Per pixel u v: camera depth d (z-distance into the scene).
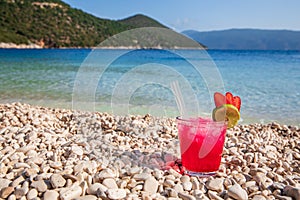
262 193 0.49
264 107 1.45
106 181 0.50
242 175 0.55
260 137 0.87
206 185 0.51
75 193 0.46
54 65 3.62
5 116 0.96
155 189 0.49
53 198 0.45
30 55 5.64
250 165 0.60
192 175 0.57
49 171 0.54
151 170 0.56
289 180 0.52
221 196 0.49
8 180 0.51
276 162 0.61
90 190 0.48
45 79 2.39
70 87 1.99
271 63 4.30
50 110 1.20
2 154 0.63
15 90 1.88
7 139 0.74
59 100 1.58
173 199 0.46
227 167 0.61
